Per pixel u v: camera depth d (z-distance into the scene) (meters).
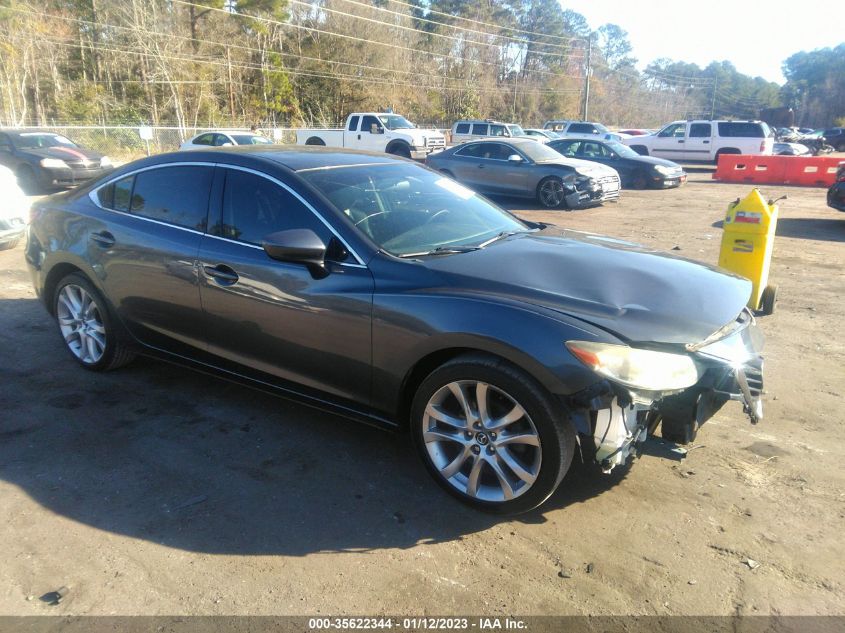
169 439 3.85
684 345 2.87
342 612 2.55
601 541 2.96
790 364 5.12
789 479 3.46
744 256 6.29
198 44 46.25
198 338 4.00
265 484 3.41
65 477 3.45
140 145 30.97
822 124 120.88
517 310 2.93
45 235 4.77
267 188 3.76
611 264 3.48
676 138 26.69
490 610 2.56
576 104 87.69
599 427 2.83
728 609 2.57
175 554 2.87
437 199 4.13
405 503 3.25
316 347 3.47
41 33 39.06
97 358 4.67
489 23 73.81
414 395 3.36
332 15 51.88
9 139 15.74
